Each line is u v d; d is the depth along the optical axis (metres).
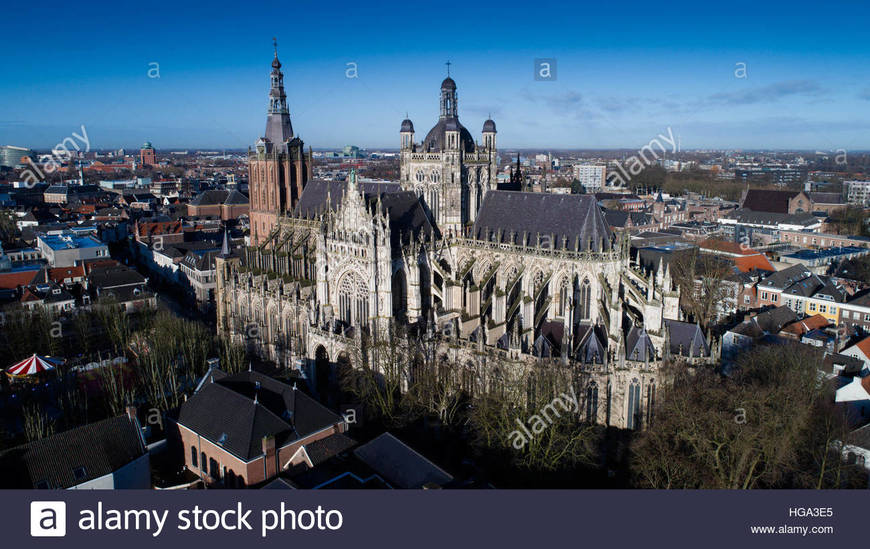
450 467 96.88
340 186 168.12
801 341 149.00
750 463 83.00
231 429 94.44
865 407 113.88
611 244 120.81
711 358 104.00
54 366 138.12
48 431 114.06
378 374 119.94
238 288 162.50
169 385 136.38
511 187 175.00
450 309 131.12
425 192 145.38
